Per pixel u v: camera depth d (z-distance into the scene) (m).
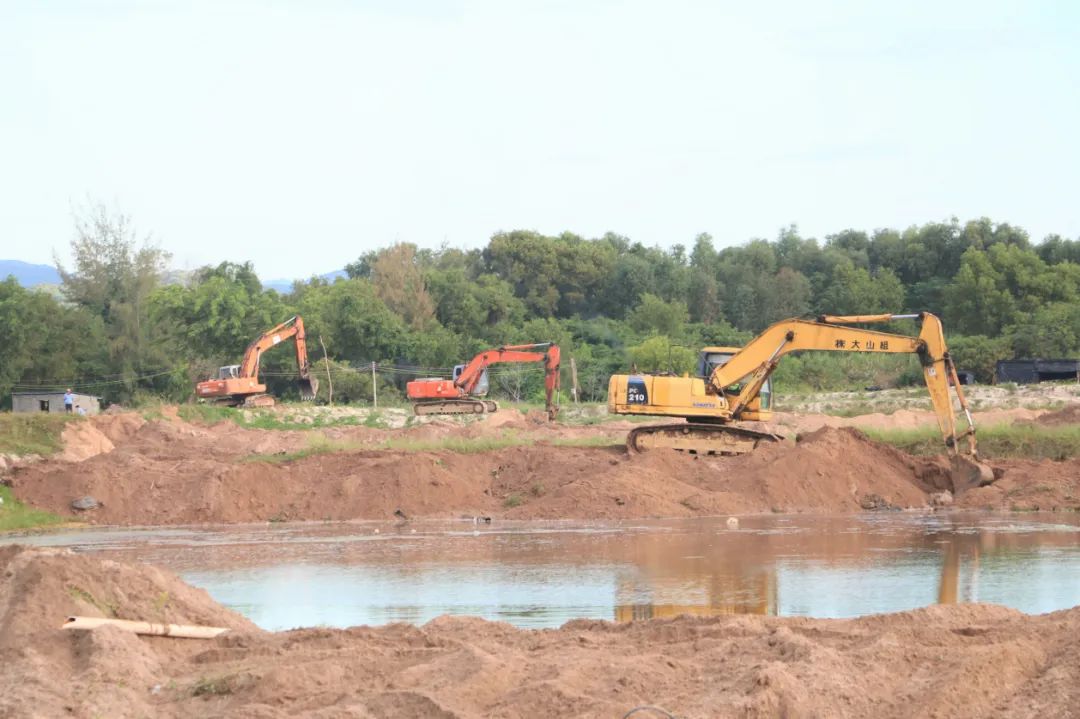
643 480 33.25
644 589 19.88
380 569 23.14
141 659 12.94
